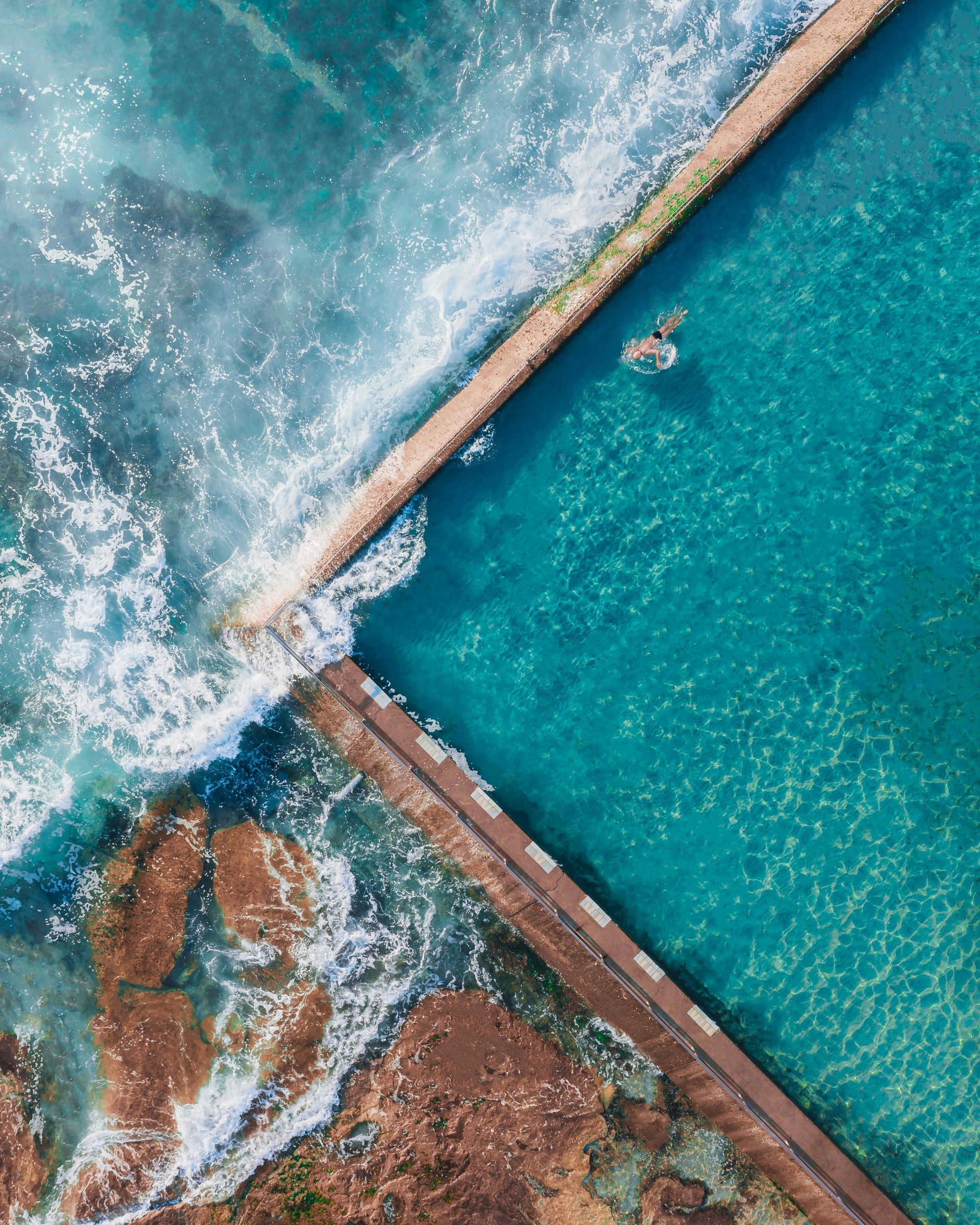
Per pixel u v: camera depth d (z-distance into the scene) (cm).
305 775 1681
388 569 1727
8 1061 1606
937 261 1727
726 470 1731
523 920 1636
